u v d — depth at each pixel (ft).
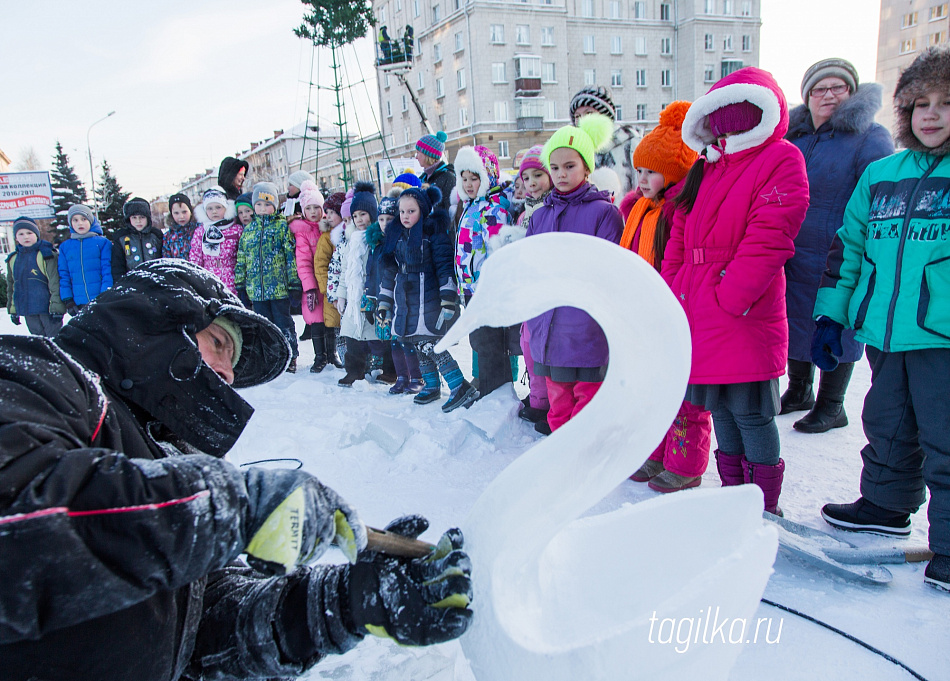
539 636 3.10
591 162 9.88
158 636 2.77
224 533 2.35
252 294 18.93
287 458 10.62
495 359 12.97
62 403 2.50
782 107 7.18
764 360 7.35
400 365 15.67
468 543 3.15
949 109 6.17
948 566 6.39
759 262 6.95
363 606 2.92
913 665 5.27
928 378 6.54
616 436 3.15
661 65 124.36
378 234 14.97
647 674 2.74
